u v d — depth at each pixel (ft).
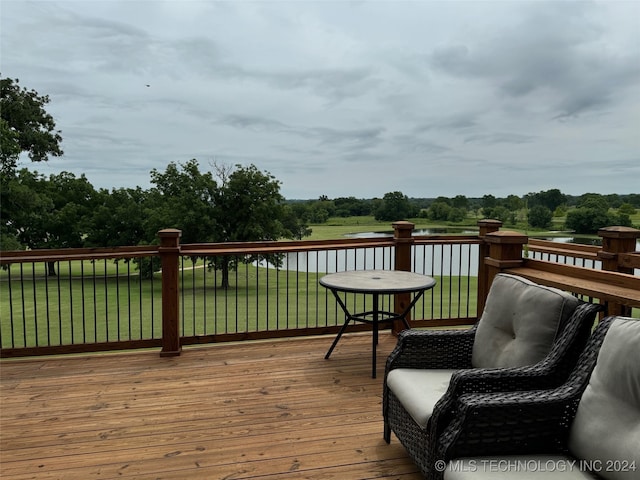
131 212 69.97
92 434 8.45
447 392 5.70
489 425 5.08
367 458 7.62
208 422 8.94
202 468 7.30
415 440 6.47
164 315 13.08
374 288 10.62
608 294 7.35
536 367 5.79
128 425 8.81
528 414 5.14
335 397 10.16
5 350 12.74
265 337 14.17
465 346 7.82
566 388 5.32
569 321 6.05
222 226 54.29
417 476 7.09
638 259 12.07
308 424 8.86
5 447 7.98
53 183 75.05
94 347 12.99
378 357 13.00
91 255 12.82
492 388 5.59
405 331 7.94
